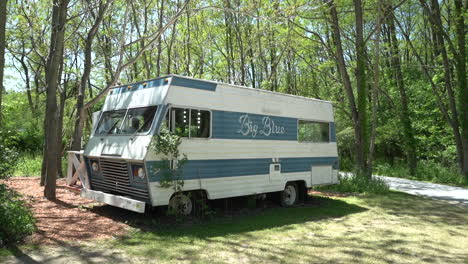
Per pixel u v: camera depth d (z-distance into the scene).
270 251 6.03
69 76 18.73
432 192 14.53
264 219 8.52
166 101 7.50
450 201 12.30
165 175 7.26
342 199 12.00
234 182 8.68
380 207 10.79
